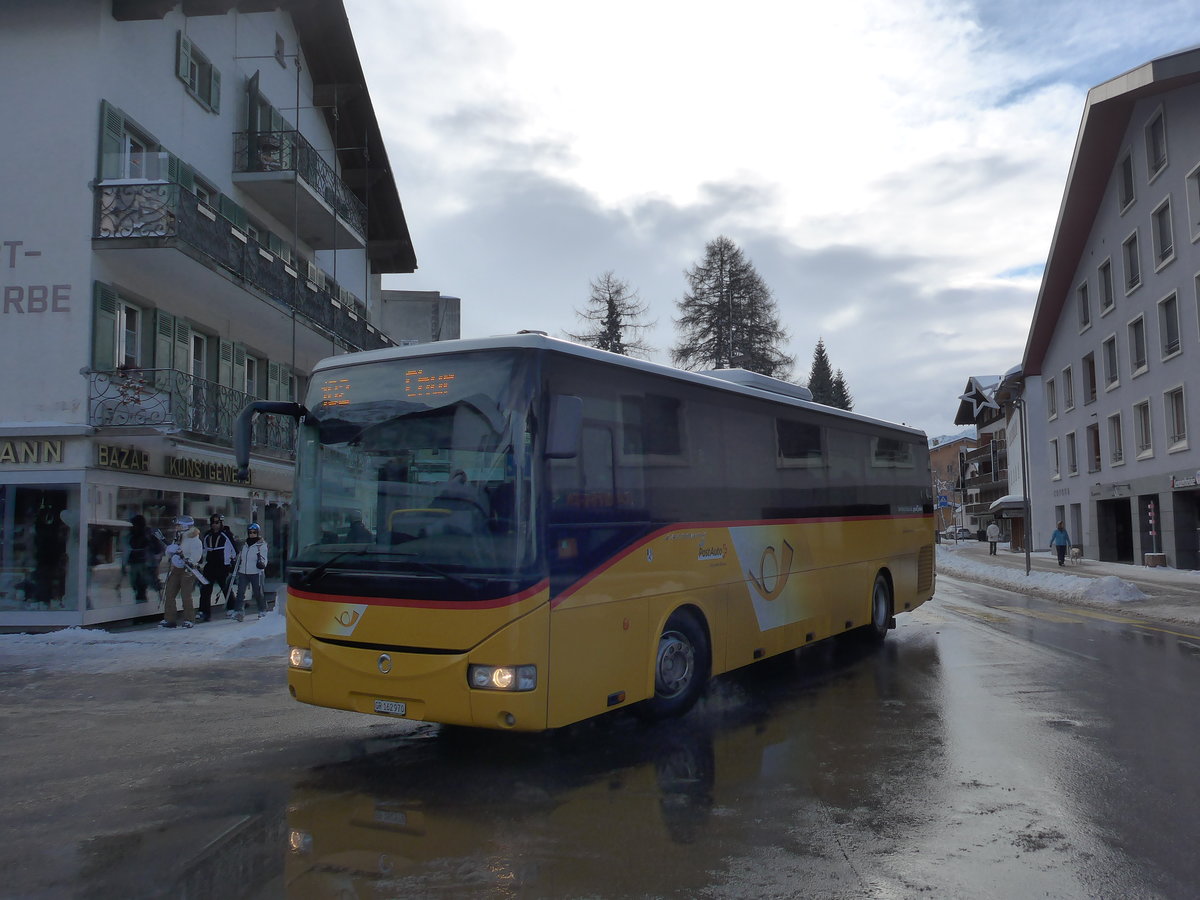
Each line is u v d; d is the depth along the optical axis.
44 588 14.78
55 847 4.93
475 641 5.94
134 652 12.52
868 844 4.86
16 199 15.45
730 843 4.88
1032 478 51.78
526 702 5.89
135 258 15.91
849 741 7.09
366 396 6.73
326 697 6.49
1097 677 9.98
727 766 6.39
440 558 6.13
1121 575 28.61
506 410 6.21
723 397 8.71
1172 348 31.00
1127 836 4.98
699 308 46.91
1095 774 6.16
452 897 4.23
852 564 11.37
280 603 14.78
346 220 23.48
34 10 15.69
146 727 7.92
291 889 4.33
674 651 7.55
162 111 17.48
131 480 16.02
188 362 18.11
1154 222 31.75
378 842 4.93
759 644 8.91
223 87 19.86
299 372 23.97
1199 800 5.61
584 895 4.24
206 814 5.46
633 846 4.84
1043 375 46.97
